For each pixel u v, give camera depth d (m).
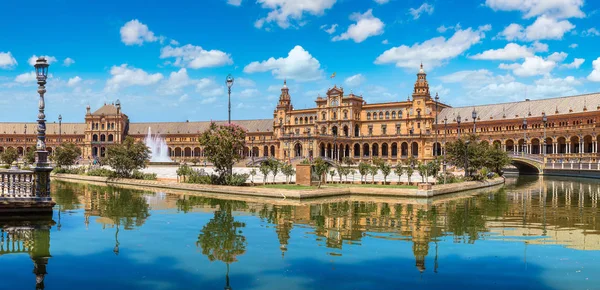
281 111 178.50
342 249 20.00
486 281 15.90
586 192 51.62
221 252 19.28
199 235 22.75
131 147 64.69
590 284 15.62
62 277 15.80
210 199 39.75
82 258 18.20
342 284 15.33
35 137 195.12
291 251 19.61
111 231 23.56
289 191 41.22
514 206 36.69
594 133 109.81
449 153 68.88
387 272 16.75
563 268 17.48
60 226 24.77
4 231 23.25
